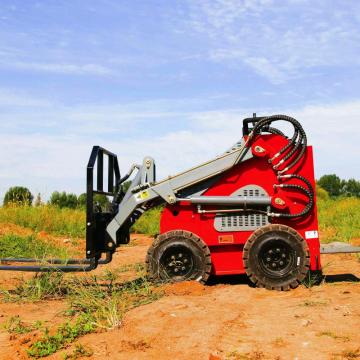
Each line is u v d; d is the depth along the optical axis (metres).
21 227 8.08
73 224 8.70
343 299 3.37
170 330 2.65
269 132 4.08
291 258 3.82
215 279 4.38
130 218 4.25
